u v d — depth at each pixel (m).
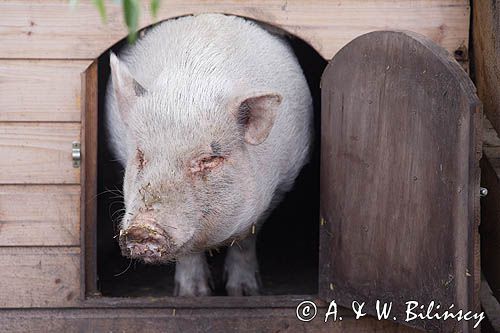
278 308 8.76
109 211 11.41
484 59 9.07
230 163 7.79
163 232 7.19
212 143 7.64
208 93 7.82
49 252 8.80
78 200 8.78
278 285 10.41
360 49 8.02
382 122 7.83
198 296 9.00
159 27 9.19
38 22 8.72
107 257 11.50
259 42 9.01
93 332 8.75
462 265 7.10
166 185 7.41
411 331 8.66
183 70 8.13
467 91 7.00
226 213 7.84
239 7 8.95
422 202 7.47
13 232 8.80
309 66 11.64
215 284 10.30
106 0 8.75
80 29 8.75
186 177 7.54
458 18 8.92
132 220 7.20
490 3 8.79
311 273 10.89
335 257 8.52
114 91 8.84
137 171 7.62
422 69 7.39
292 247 12.13
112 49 10.15
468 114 6.95
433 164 7.34
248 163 8.01
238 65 8.43
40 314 8.79
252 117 7.84
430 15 8.91
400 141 7.66
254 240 9.65
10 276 8.80
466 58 8.98
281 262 11.41
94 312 8.76
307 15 8.91
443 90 7.20
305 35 8.93
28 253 8.80
